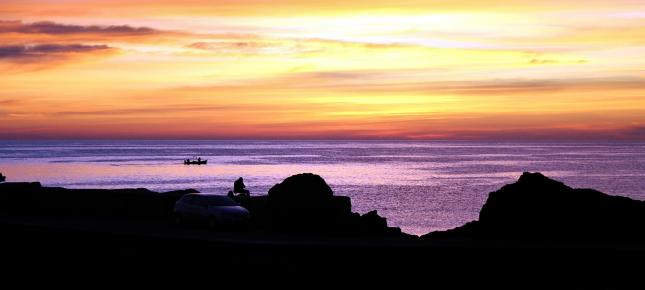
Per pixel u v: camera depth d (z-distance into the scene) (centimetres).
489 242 2880
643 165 19088
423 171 15812
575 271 2398
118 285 2569
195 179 13025
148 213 3925
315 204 3403
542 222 3100
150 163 19438
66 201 4106
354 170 16200
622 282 2325
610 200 3131
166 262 2622
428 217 7419
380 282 2441
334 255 2528
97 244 2803
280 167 17388
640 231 2958
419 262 2481
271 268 2492
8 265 2719
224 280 2502
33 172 14838
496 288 2391
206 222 3381
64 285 2591
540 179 3241
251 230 3369
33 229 3012
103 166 17575
